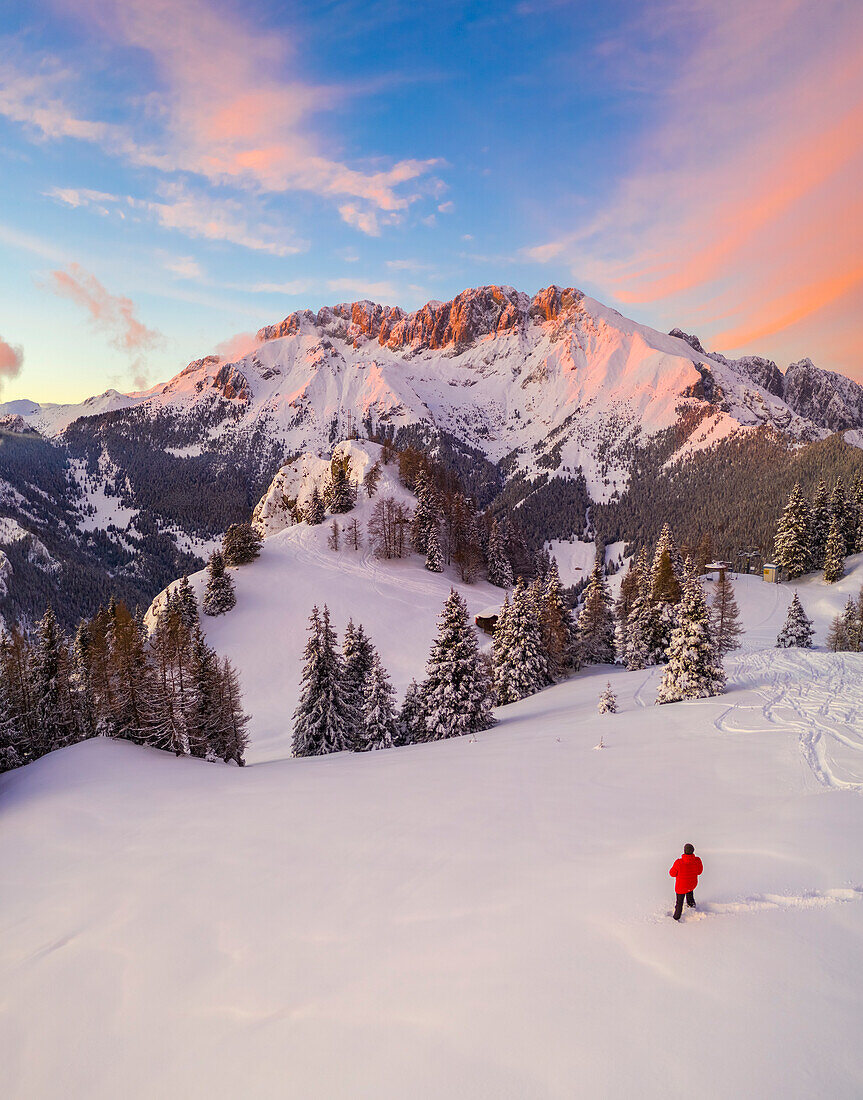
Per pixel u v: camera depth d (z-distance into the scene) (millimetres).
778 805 15062
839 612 80500
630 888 11289
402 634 91250
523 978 8852
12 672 49344
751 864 11578
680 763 20672
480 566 121812
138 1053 8773
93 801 23562
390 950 10281
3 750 41438
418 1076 7273
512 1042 7562
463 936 10375
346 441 172000
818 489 104312
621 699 41031
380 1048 7871
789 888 10453
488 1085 6938
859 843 11953
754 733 24062
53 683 50562
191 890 14133
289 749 55781
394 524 123000
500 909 11156
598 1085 6660
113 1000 10234
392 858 14484
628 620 62625
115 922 13062
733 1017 7434
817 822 13406
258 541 121000
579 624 69500
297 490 173250
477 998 8547
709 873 11453
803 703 29000
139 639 53125
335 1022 8602
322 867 14492
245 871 14852
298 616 96625
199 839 17812
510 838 14906
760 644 66562
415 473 154750
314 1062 7848
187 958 11156
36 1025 9859
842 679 35281
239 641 89875
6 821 22234
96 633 66500
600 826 15062
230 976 10320
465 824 16359
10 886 16016
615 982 8445
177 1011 9609
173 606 92312
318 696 45062
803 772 17906
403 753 31938
